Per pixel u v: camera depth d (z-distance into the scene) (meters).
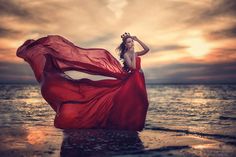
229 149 4.80
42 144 5.22
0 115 10.48
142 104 6.56
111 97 6.64
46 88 6.71
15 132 6.54
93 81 6.79
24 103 17.52
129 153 4.54
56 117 6.77
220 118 9.50
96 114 6.66
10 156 4.39
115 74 6.86
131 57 6.73
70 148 4.89
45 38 7.12
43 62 6.96
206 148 4.87
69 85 6.74
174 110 12.66
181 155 4.41
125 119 6.60
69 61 7.07
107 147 4.96
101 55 7.15
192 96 28.92
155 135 6.12
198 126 7.55
